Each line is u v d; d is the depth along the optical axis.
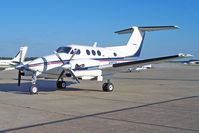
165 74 33.03
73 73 11.16
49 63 11.06
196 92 12.05
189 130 4.98
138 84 17.09
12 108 7.29
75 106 7.73
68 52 11.99
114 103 8.40
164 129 5.04
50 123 5.49
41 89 13.33
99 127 5.18
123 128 5.11
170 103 8.45
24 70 10.81
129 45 15.41
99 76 12.06
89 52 12.73
